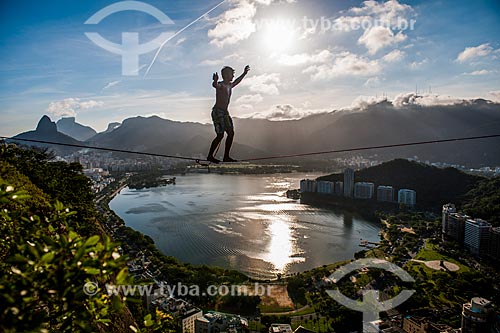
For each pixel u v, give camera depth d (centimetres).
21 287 334
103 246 366
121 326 1152
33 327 323
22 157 2700
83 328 363
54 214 511
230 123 733
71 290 350
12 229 486
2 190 440
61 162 3250
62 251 352
